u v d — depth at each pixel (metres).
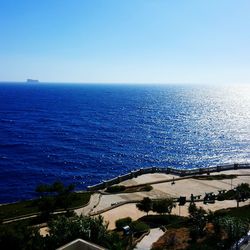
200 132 174.50
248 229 43.50
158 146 140.12
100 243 33.78
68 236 33.31
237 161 119.94
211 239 41.66
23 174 99.50
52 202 56.12
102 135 160.38
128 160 118.50
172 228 48.56
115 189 72.62
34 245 33.22
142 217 54.12
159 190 73.56
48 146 134.75
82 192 72.25
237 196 61.56
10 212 59.47
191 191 73.25
